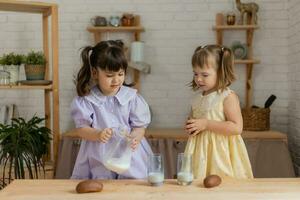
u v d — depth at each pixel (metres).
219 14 3.12
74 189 1.24
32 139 2.43
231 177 1.47
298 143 2.90
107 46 1.45
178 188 1.24
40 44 3.24
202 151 1.66
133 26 3.09
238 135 1.67
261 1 3.13
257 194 1.17
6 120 3.13
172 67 3.22
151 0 3.20
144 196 1.16
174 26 3.20
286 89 3.16
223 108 1.67
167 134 2.81
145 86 3.25
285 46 3.14
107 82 1.47
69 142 2.75
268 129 2.90
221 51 1.67
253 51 3.16
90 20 3.21
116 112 1.59
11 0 2.48
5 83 2.64
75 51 3.23
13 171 2.64
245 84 3.18
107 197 1.15
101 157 1.51
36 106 3.27
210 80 1.65
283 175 2.68
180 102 3.23
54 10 2.58
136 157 1.59
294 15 2.94
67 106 3.26
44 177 2.69
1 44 3.25
